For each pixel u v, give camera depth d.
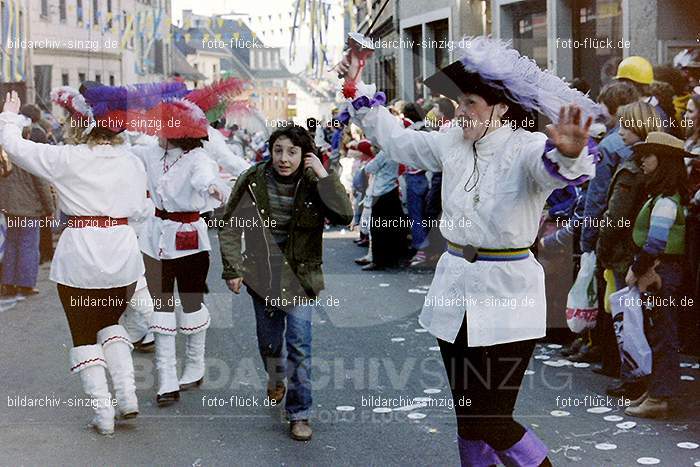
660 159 5.70
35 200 10.04
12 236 10.08
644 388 6.10
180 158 6.19
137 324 7.20
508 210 3.98
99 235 5.50
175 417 5.93
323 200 5.43
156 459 5.23
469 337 4.05
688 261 6.71
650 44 10.26
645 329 5.78
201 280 6.36
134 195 5.61
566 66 12.11
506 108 4.02
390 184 9.83
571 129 3.63
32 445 5.45
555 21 12.15
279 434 5.59
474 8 15.34
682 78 7.82
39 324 8.73
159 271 6.25
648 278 5.72
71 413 6.02
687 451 5.21
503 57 3.89
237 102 6.71
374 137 4.36
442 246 9.12
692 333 6.82
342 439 5.48
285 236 5.51
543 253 7.35
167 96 6.02
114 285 5.57
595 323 6.76
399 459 5.17
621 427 5.62
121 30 25.66
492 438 4.14
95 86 5.60
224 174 10.62
